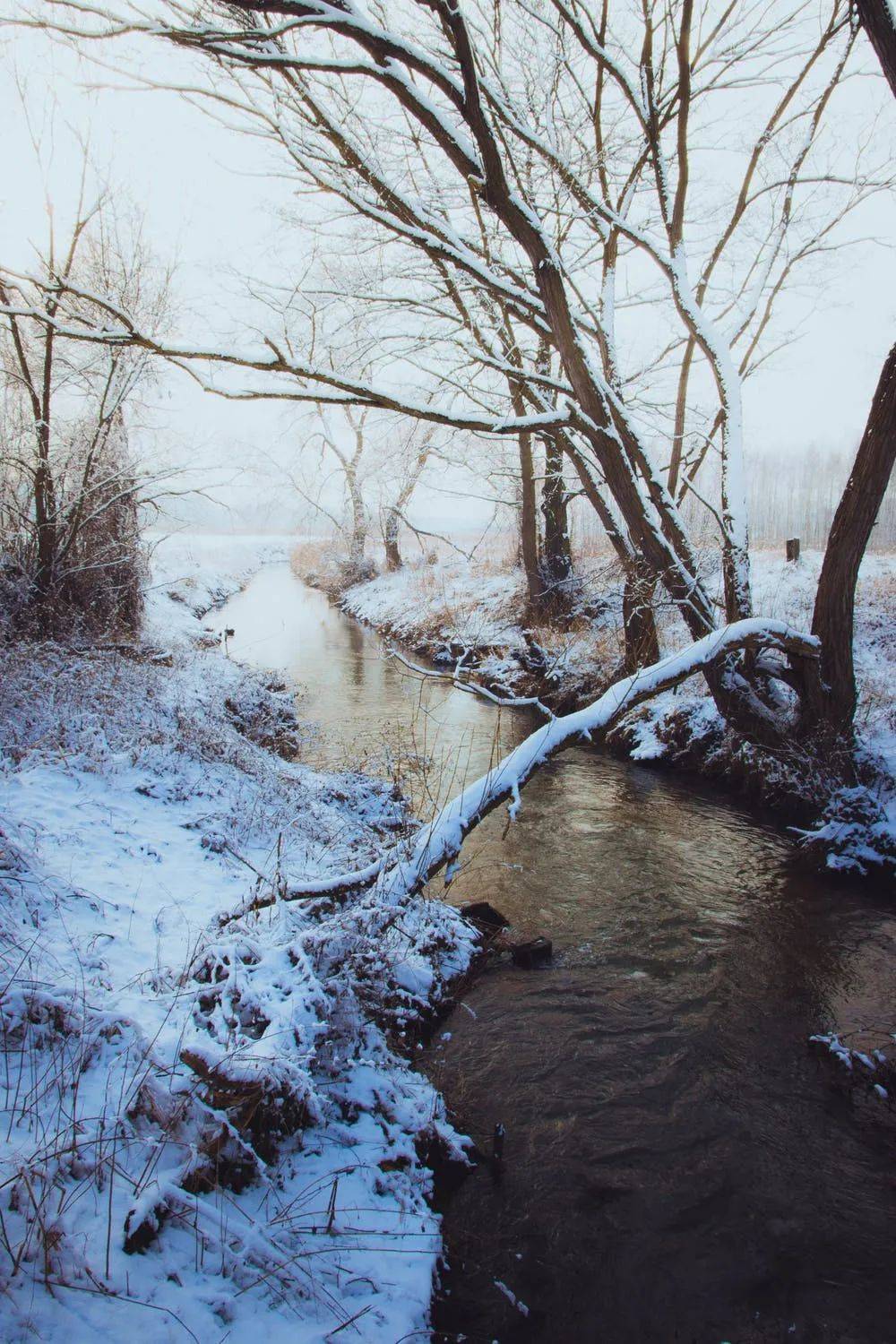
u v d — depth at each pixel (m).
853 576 8.45
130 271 12.55
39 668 8.51
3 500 11.91
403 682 16.75
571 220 12.13
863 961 6.13
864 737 9.56
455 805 5.44
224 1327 2.49
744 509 9.96
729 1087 4.61
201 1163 2.89
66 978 3.82
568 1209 3.71
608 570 17.80
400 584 27.97
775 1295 3.32
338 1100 3.86
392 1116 3.94
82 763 6.89
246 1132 3.19
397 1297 2.94
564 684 14.52
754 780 9.98
